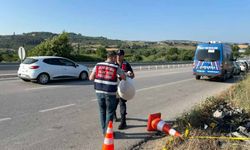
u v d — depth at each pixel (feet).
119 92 22.81
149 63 160.66
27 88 46.29
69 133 22.21
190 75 85.56
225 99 36.14
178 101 37.73
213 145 18.56
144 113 29.84
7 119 25.73
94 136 21.66
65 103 33.94
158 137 21.76
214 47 68.08
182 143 19.20
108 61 20.89
